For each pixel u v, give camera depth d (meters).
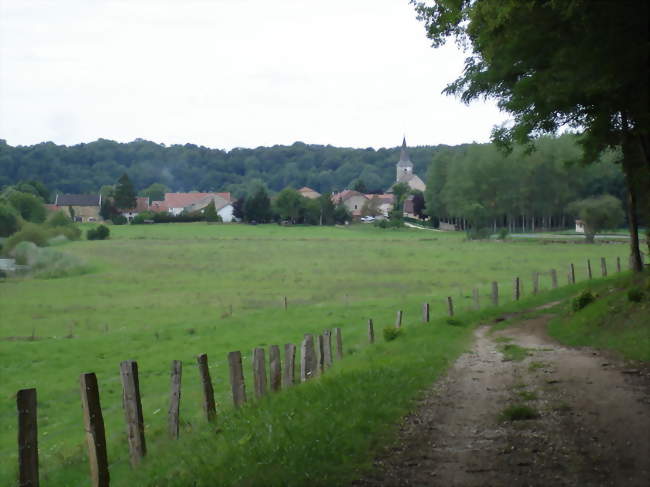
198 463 8.66
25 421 7.51
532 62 17.28
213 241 122.56
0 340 37.41
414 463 8.08
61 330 40.84
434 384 13.75
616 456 7.82
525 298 38.53
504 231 117.88
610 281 36.03
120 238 131.38
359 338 31.59
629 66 14.32
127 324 42.38
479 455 8.28
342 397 11.72
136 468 9.66
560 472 7.41
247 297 53.69
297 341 33.25
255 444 8.96
